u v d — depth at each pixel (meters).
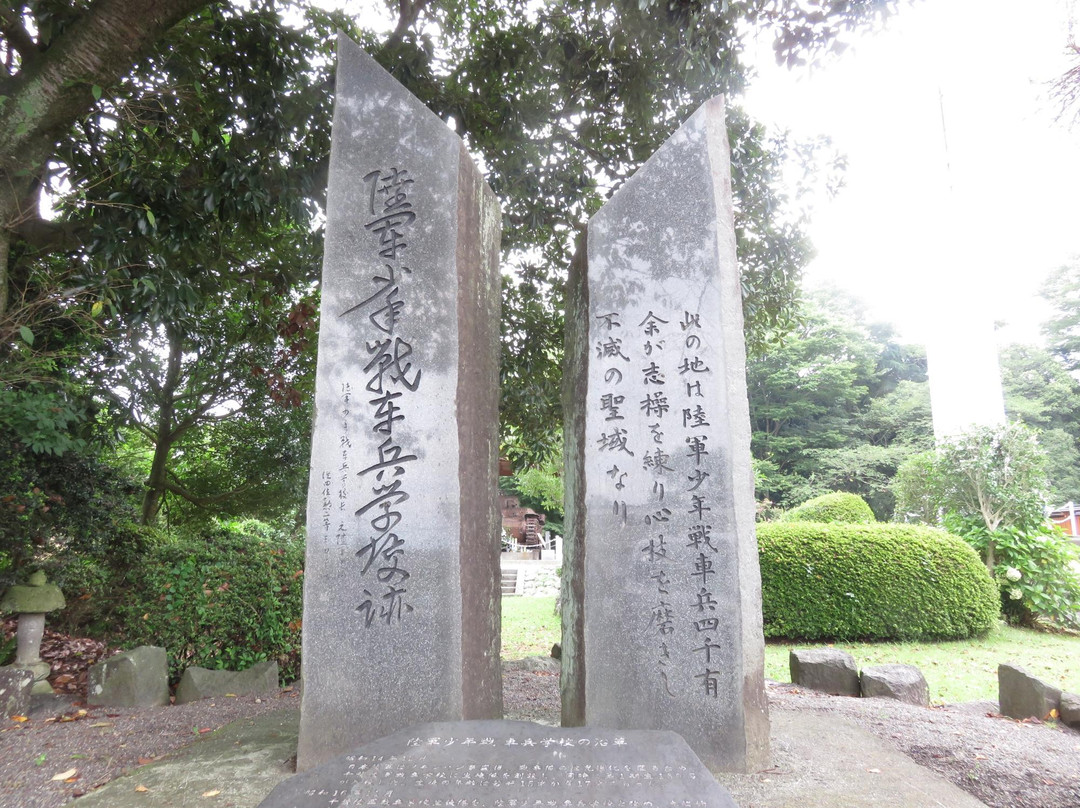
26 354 4.27
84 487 5.04
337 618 3.17
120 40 4.03
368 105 3.62
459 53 6.02
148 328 5.68
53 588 4.64
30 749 3.36
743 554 3.30
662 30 5.14
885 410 25.03
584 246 3.81
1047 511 8.61
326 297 3.41
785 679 5.80
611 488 3.48
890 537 7.28
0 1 4.13
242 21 4.77
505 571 15.66
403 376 3.34
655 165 3.71
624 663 3.31
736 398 3.43
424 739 2.30
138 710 4.25
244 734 3.61
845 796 2.76
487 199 3.82
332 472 3.27
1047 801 2.85
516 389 6.68
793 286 6.92
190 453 8.27
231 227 5.50
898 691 4.68
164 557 5.19
